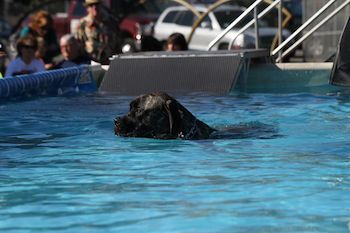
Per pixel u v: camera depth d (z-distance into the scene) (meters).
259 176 7.92
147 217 6.41
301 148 9.50
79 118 12.38
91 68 17.25
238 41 30.67
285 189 7.30
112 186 7.62
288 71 16.70
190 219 6.31
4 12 61.03
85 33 20.45
